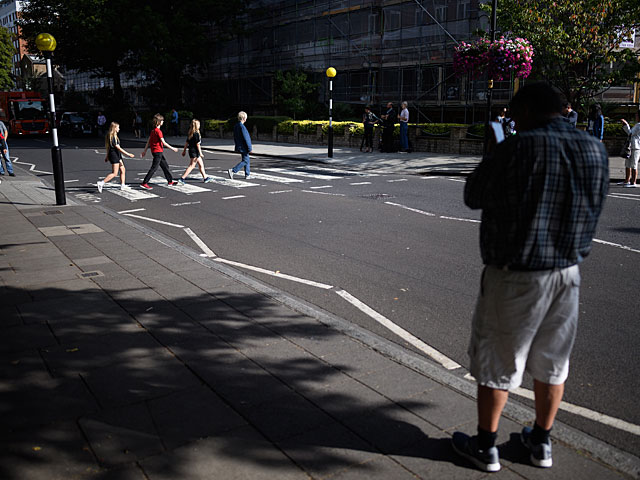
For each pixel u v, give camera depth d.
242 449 2.85
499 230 2.49
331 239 8.12
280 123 30.77
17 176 16.48
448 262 6.81
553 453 2.86
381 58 32.81
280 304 5.11
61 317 4.74
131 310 4.93
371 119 22.78
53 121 10.71
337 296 5.61
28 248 7.32
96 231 8.43
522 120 2.62
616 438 3.12
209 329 4.49
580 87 20.20
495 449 2.70
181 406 3.28
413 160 19.30
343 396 3.41
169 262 6.59
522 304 2.51
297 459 2.77
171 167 18.72
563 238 2.44
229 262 6.95
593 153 2.44
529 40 18.92
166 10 43.38
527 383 3.80
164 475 2.64
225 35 43.88
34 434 2.98
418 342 4.47
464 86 28.19
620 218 9.16
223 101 44.00
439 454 2.82
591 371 3.95
